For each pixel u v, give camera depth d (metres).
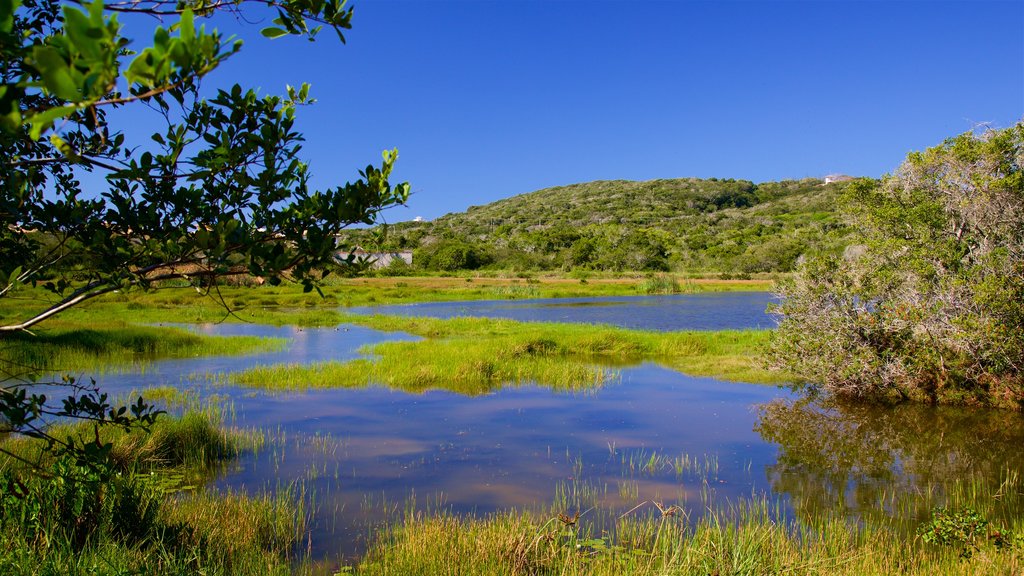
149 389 12.27
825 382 12.46
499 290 49.84
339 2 2.31
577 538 5.78
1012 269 10.52
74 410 2.99
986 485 7.57
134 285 2.44
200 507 6.16
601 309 35.69
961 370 11.23
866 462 8.48
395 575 5.01
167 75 1.51
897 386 11.92
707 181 176.25
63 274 2.65
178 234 2.37
